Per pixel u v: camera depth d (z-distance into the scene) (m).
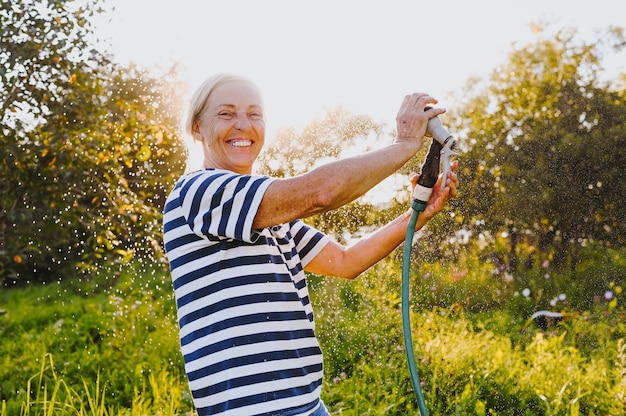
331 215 3.22
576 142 3.97
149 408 3.39
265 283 1.48
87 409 3.59
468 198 4.03
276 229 1.65
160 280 6.02
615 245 3.89
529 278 3.98
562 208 3.94
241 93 1.64
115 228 4.62
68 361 4.28
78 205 4.61
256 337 1.44
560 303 3.92
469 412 2.93
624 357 3.09
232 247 1.47
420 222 1.77
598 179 3.92
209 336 1.45
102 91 4.55
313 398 1.51
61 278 7.65
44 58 4.35
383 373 3.35
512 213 3.99
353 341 3.79
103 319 5.15
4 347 4.84
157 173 5.42
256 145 1.66
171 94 4.77
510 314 3.96
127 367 4.05
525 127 4.21
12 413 3.49
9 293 8.14
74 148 4.31
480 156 4.13
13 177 4.37
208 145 1.66
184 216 1.48
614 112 4.07
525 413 2.94
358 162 1.42
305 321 1.54
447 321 3.79
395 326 3.87
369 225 3.21
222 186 1.44
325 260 1.84
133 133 4.68
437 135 1.63
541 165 4.01
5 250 4.50
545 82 4.40
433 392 3.03
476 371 3.21
